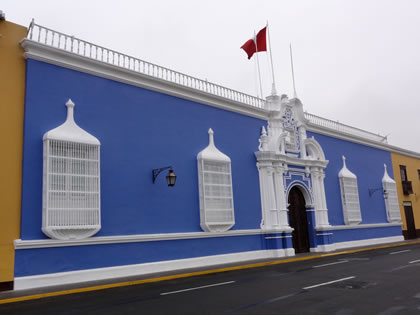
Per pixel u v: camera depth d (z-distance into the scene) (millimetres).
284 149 17594
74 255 10195
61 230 9812
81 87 11320
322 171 19578
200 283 9578
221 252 14102
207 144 14688
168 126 13438
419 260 13156
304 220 18406
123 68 12211
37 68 10500
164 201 12734
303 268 12109
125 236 11305
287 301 7027
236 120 16156
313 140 19219
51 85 10688
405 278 9297
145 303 7168
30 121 10086
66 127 10625
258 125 17109
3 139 9602
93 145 10844
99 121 11516
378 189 24266
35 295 8219
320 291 7922
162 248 12320
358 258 14859
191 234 13133
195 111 14539
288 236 16359
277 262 14188
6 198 9383
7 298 7945
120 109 12133
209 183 14023
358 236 21516
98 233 10836
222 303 7000
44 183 9828
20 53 10344
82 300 7691
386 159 26203
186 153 13812
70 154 10398
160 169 12445
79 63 11336
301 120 19172
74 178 10273
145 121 12750
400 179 27234
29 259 9430
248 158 16219
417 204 28578
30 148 9953
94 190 10617
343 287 8320
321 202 19000
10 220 9344
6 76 9953
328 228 18672
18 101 10039
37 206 9781
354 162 22844
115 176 11562
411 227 27141
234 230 14664
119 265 11109
